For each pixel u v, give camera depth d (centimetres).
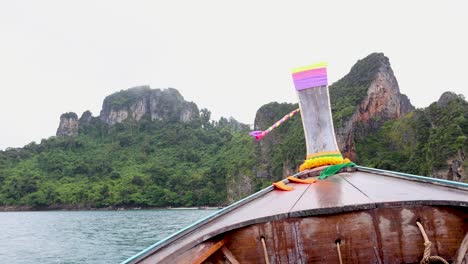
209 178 10756
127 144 12788
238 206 397
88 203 10244
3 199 10194
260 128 9625
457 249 288
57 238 3850
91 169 11331
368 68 8362
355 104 7806
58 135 13638
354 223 296
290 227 302
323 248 297
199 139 12925
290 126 8962
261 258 306
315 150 568
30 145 12294
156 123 13638
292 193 397
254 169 9325
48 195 10212
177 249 298
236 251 312
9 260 2534
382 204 291
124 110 14012
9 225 5631
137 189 10588
